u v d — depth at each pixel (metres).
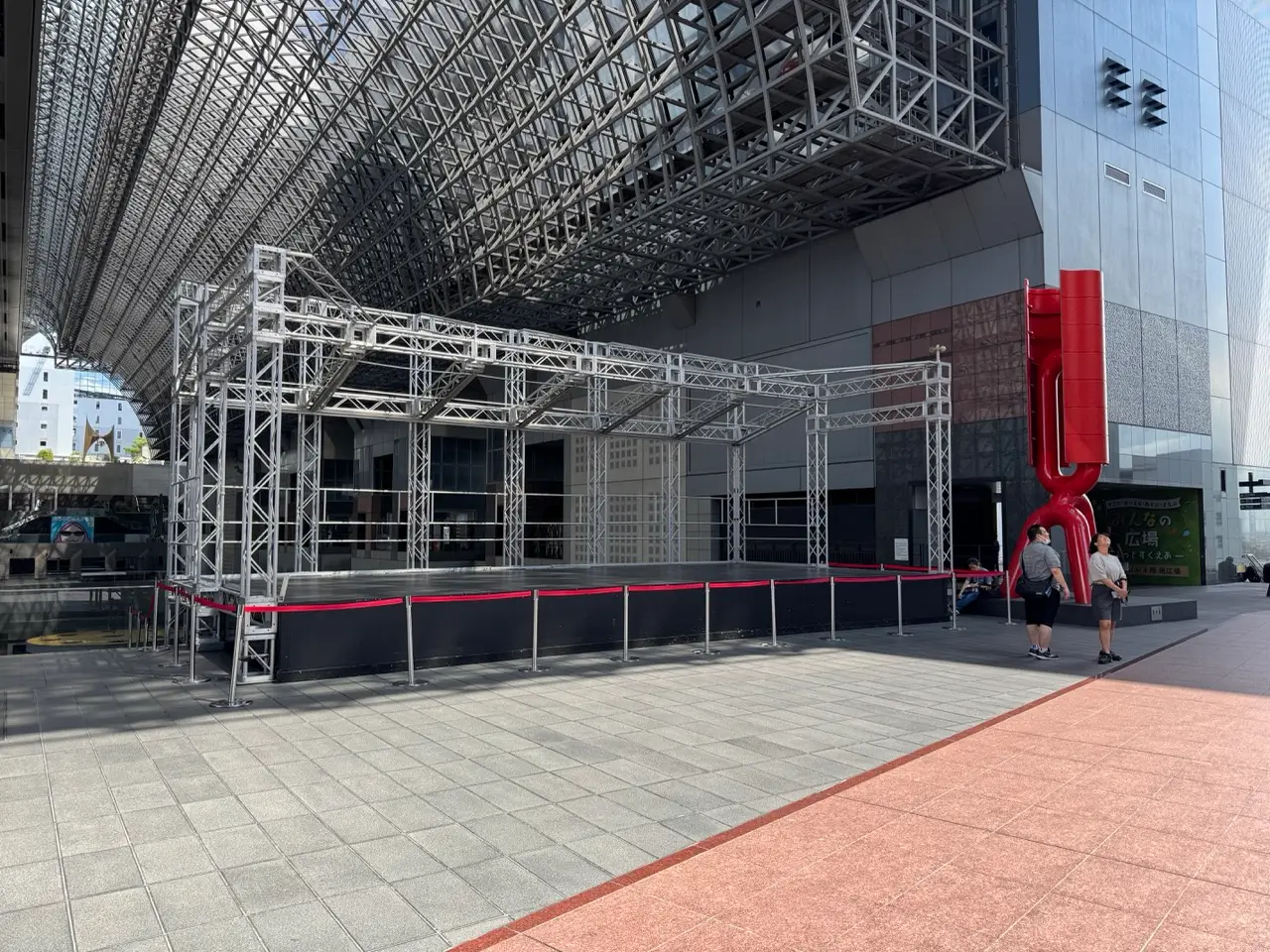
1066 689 10.74
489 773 7.05
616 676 11.80
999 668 12.54
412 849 5.34
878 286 29.41
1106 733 8.22
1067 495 19.94
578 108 26.88
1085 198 26.38
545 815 5.98
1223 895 4.39
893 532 28.47
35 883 4.82
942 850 5.11
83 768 7.21
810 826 5.61
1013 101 25.20
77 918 4.36
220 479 14.73
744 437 27.84
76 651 14.38
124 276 61.16
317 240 41.69
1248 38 36.16
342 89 29.88
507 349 19.25
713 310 36.31
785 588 16.67
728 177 23.83
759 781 6.80
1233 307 33.88
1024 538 20.19
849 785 6.56
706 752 7.73
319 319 16.36
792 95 22.45
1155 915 4.15
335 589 15.77
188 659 13.20
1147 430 28.58
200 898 4.60
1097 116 27.11
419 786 6.67
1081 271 19.33
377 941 4.09
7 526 53.38
